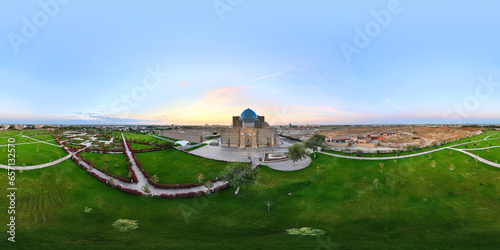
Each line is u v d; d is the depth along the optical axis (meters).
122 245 30.78
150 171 70.81
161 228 37.47
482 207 44.53
